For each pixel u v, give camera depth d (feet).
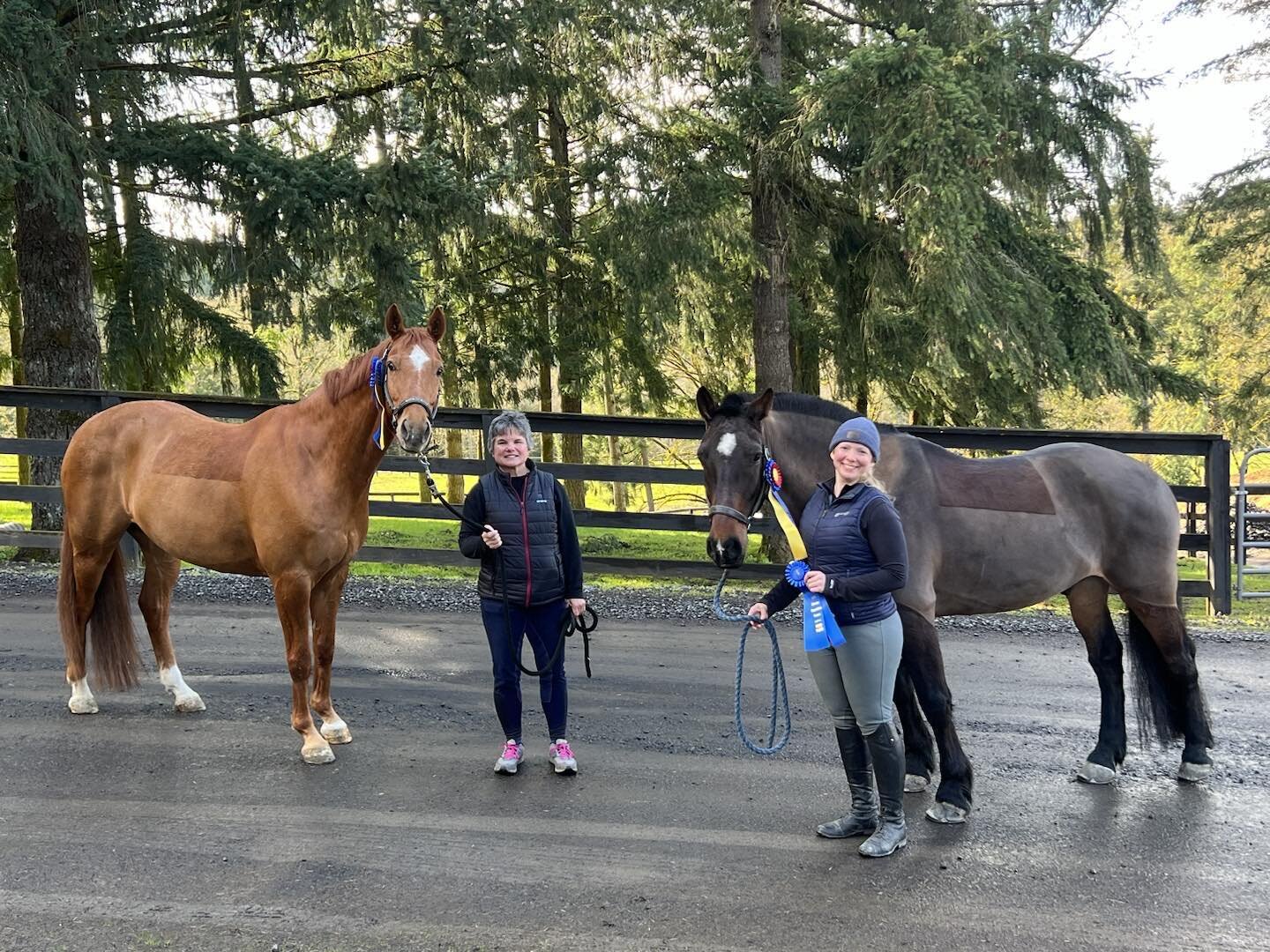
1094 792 12.74
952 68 29.12
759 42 35.32
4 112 22.50
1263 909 9.52
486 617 12.96
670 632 21.83
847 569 10.29
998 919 9.22
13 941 8.46
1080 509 13.10
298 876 9.86
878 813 11.43
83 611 15.08
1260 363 70.38
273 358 34.14
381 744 13.98
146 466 14.66
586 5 31.96
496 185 32.01
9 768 12.67
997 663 19.51
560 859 10.40
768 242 35.68
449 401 46.60
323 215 27.40
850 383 42.42
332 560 13.62
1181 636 13.16
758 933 8.89
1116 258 41.45
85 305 30.12
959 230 27.86
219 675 17.17
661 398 47.91
